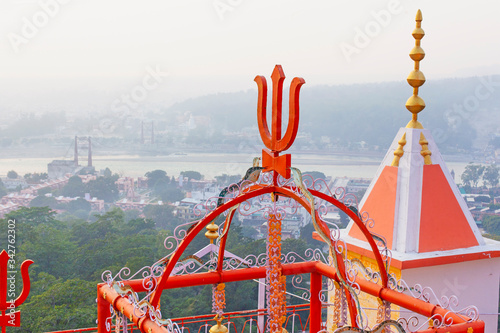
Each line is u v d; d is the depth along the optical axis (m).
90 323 18.11
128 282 4.43
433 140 6.27
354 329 3.67
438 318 4.13
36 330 16.94
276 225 4.43
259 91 4.41
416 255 5.84
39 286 18.38
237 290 18.69
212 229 5.05
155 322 3.62
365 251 6.06
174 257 3.96
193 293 20.22
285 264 5.46
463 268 6.11
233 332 18.36
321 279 5.64
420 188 6.07
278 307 4.52
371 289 4.95
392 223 6.10
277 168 4.17
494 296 6.32
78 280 18.55
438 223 6.07
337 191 4.51
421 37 6.17
